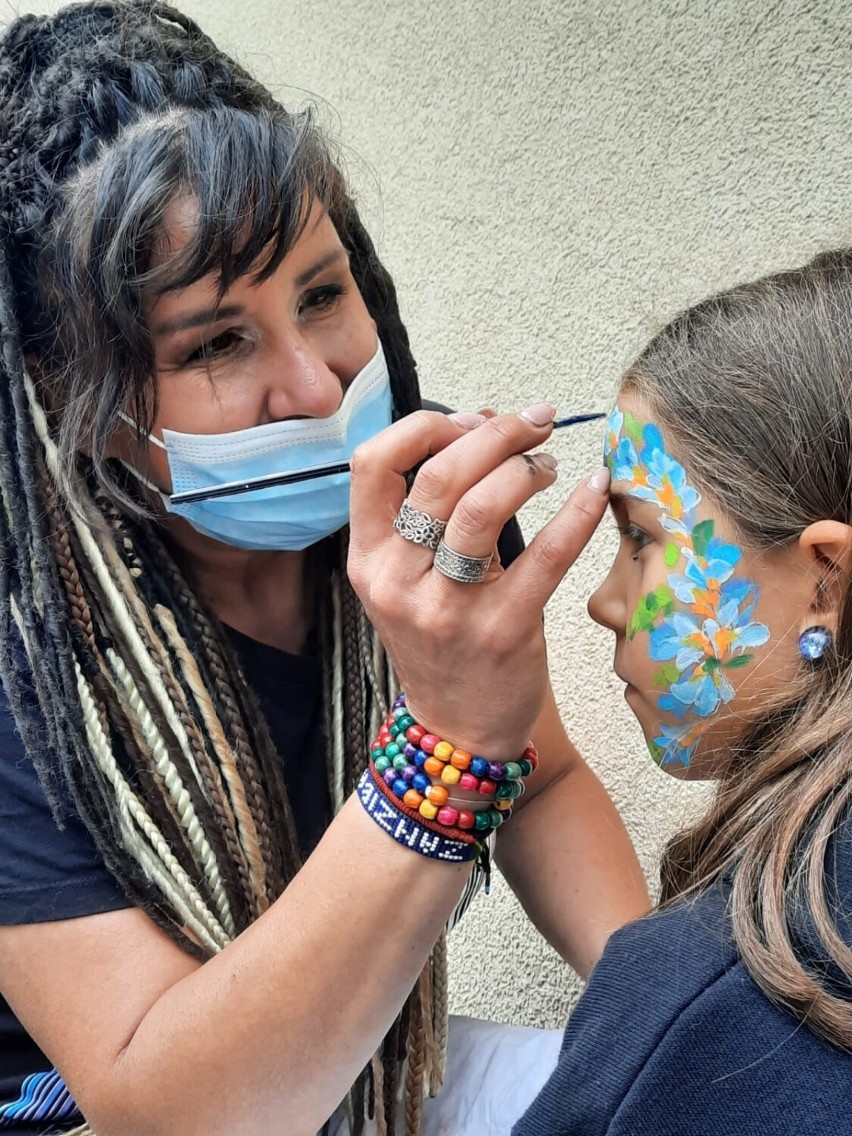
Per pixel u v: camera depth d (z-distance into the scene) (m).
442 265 1.83
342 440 0.85
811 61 1.32
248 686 0.92
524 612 0.66
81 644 0.82
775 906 0.59
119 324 0.75
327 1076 0.75
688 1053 0.56
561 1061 0.62
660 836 1.40
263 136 0.75
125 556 0.86
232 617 0.97
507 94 1.70
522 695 0.70
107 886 0.79
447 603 0.66
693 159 1.45
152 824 0.81
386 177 1.93
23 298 0.81
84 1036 0.77
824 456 0.69
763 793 0.67
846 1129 0.52
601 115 1.56
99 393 0.78
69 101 0.78
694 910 0.64
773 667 0.73
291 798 0.98
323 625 0.99
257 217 0.73
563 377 1.62
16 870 0.78
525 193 1.68
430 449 0.72
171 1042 0.73
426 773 0.72
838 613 0.68
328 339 0.87
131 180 0.72
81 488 0.81
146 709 0.83
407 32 1.87
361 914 0.72
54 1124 0.89
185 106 0.78
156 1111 0.73
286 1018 0.72
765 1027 0.56
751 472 0.71
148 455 0.86
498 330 1.73
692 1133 0.55
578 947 1.06
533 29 1.65
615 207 1.55
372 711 0.97
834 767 0.64
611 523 1.51
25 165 0.78
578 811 1.12
